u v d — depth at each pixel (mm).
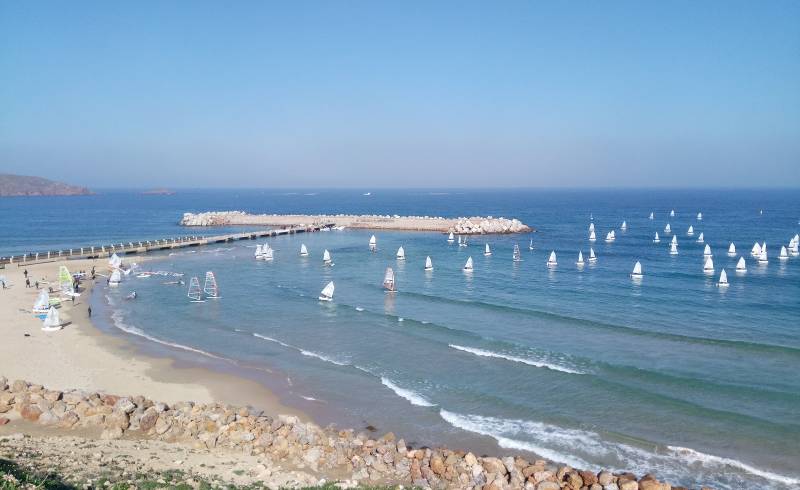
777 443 23344
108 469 17094
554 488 18938
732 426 24922
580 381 30453
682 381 30328
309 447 21188
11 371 30625
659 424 25203
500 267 74688
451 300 52688
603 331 41156
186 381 30422
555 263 75125
